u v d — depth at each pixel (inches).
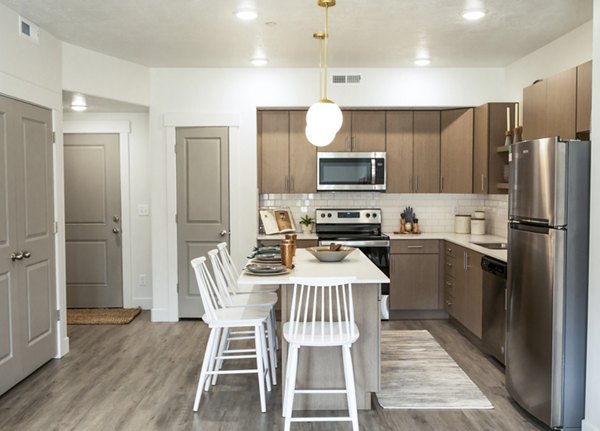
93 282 241.8
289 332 116.3
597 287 110.6
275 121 226.7
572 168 113.6
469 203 240.8
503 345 156.3
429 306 220.7
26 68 150.6
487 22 155.6
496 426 122.6
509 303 133.4
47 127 164.2
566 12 146.8
